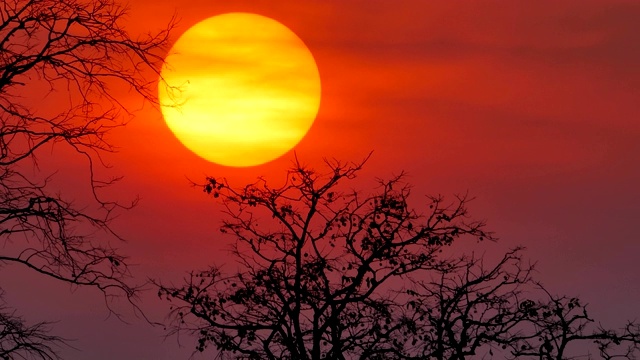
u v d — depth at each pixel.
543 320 104.56
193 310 102.75
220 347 102.06
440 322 102.75
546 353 102.44
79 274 64.12
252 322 104.25
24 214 62.78
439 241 103.62
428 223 104.94
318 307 103.94
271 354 103.25
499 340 102.50
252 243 105.81
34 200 62.81
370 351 102.06
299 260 103.38
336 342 102.56
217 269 104.81
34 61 63.06
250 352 102.62
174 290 102.88
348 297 101.75
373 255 101.94
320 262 102.44
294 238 104.12
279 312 104.00
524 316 103.38
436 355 102.12
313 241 104.31
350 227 104.56
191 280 103.69
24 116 63.56
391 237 103.62
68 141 64.31
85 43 64.88
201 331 102.56
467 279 104.19
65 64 64.56
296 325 102.56
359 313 105.00
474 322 103.44
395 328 103.19
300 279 103.19
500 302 103.69
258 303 104.94
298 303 102.56
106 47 65.88
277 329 102.88
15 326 61.31
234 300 103.69
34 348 61.31
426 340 103.50
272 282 103.31
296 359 101.44
